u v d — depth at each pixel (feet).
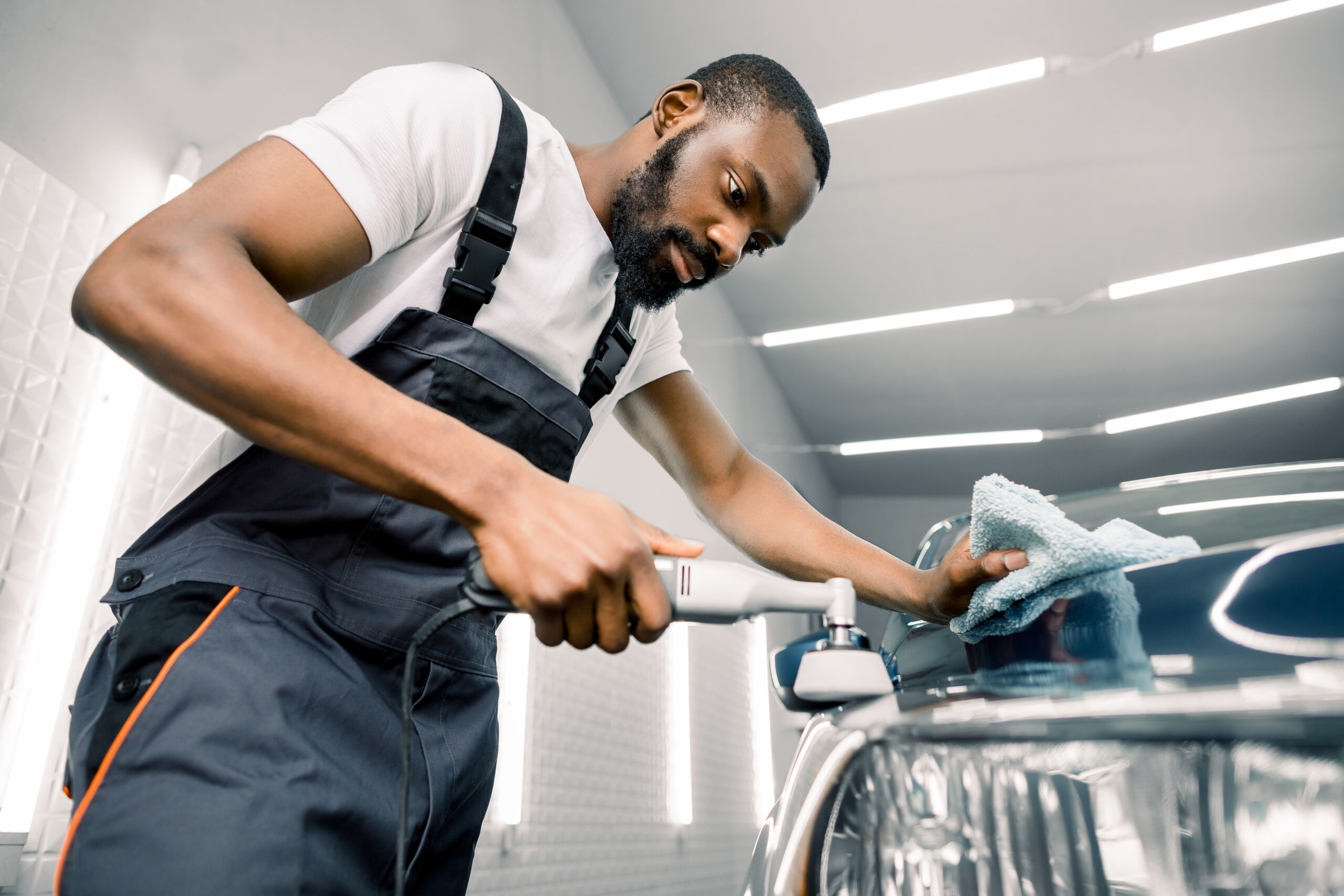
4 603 3.84
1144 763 1.68
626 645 1.76
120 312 1.73
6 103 4.11
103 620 4.15
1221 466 18.67
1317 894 1.47
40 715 3.87
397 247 2.54
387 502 2.40
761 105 3.02
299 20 5.86
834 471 19.88
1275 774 1.55
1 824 3.69
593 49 10.43
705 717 10.48
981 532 2.45
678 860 9.09
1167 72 10.15
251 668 2.06
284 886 1.88
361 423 1.71
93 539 4.16
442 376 2.51
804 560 3.40
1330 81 10.13
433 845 2.54
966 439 16.47
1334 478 2.33
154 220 1.88
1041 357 15.42
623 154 3.12
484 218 2.56
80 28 4.50
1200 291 13.57
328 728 2.15
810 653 2.09
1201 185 11.75
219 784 1.92
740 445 3.84
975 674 2.07
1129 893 1.62
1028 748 1.78
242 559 2.22
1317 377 15.42
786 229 3.19
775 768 12.35
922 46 10.02
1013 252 13.09
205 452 2.55
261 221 2.01
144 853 1.84
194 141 5.01
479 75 2.76
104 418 4.36
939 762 1.86
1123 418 16.28
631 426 3.96
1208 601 1.71
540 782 6.88
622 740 8.40
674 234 2.99
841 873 1.80
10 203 4.05
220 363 1.71
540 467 2.77
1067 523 2.08
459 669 2.60
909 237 12.85
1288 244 12.59
